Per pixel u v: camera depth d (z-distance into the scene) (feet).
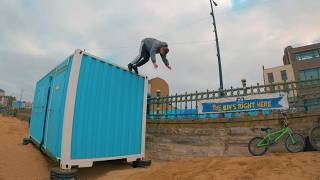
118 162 26.84
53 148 21.15
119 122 23.90
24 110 74.79
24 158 24.67
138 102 26.68
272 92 23.52
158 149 28.63
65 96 20.21
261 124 23.08
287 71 117.80
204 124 25.95
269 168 16.17
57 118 21.34
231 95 25.54
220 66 49.93
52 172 18.51
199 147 25.61
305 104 22.21
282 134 20.86
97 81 22.11
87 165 20.17
